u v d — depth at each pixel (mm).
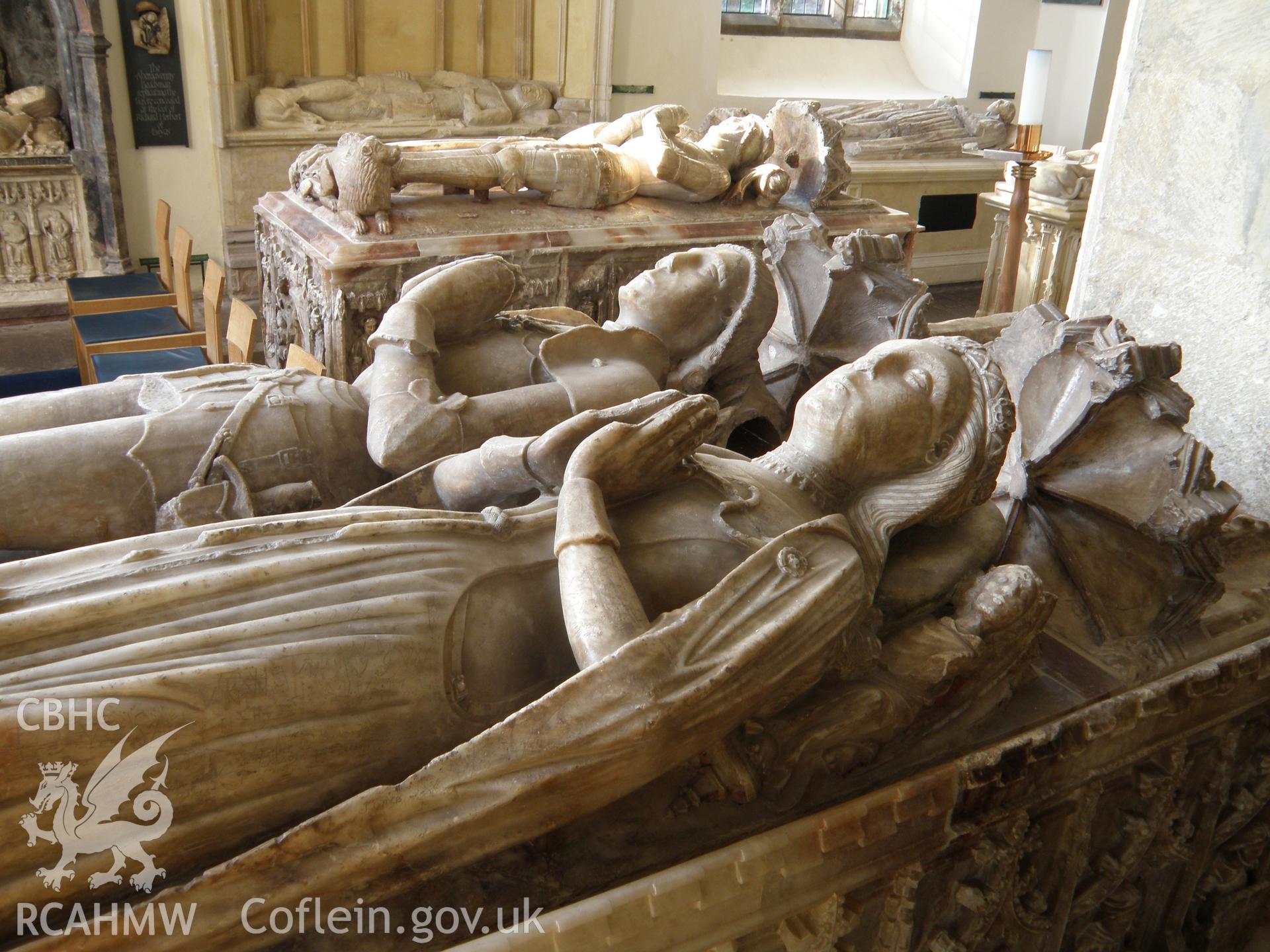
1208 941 2418
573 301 4043
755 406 2422
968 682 1731
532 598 1534
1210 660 1985
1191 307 2555
